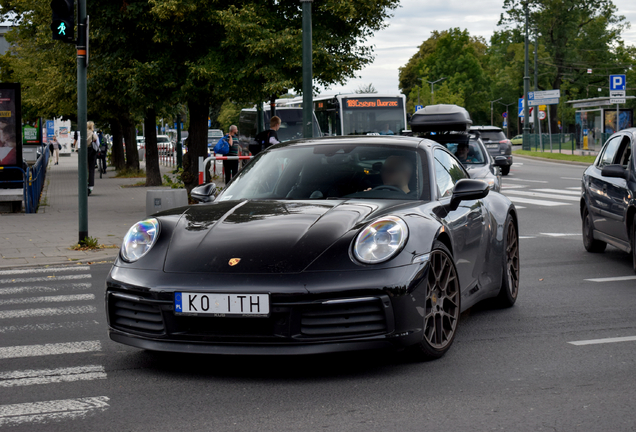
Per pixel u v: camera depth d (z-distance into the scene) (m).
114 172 37.09
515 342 5.40
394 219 4.65
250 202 5.30
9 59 40.41
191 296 4.32
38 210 17.52
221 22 15.12
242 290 4.24
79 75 11.12
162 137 70.00
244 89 15.88
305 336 4.26
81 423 3.78
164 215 5.16
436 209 5.20
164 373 4.70
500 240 6.45
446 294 5.00
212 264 4.42
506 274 6.56
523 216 15.56
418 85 119.62
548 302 6.96
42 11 26.52
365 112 28.53
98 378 4.62
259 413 3.87
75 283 8.71
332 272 4.29
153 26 15.57
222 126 77.31
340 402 4.04
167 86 16.14
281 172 5.73
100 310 7.00
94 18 15.89
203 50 16.22
